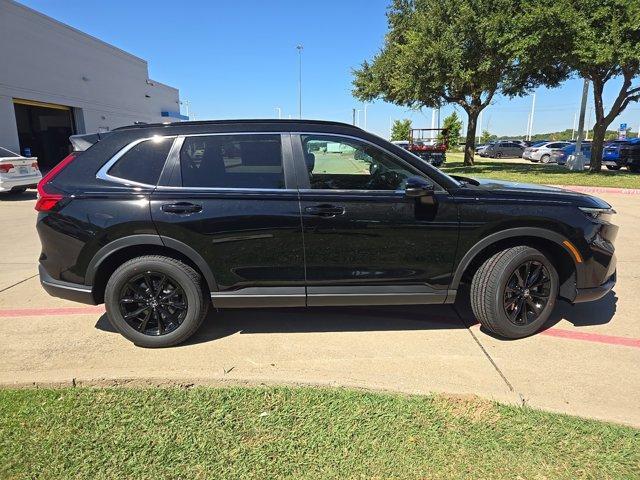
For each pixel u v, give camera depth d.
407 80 21.30
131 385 3.21
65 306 4.82
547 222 3.76
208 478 2.34
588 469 2.39
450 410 2.89
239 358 3.66
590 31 14.81
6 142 18.30
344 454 2.52
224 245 3.66
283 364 3.54
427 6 22.19
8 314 4.60
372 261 3.75
